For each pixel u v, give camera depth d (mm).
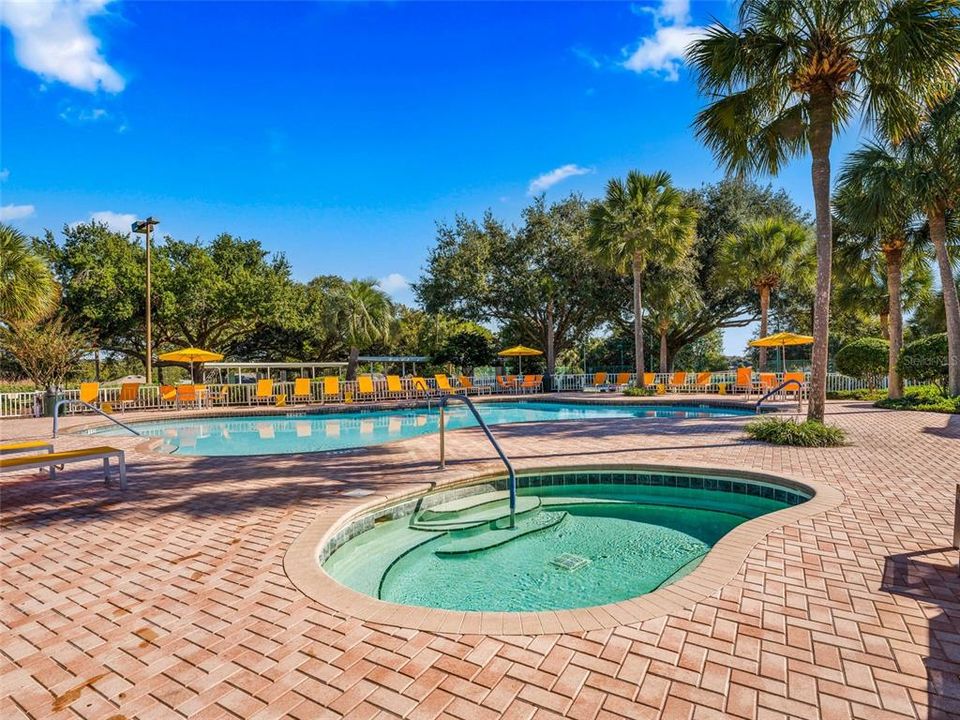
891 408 12977
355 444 10727
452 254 23922
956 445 7535
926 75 7062
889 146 11680
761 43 7730
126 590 3090
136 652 2395
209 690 2088
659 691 2008
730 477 6051
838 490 5039
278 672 2203
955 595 2799
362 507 4867
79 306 21203
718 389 19438
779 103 8398
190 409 15766
